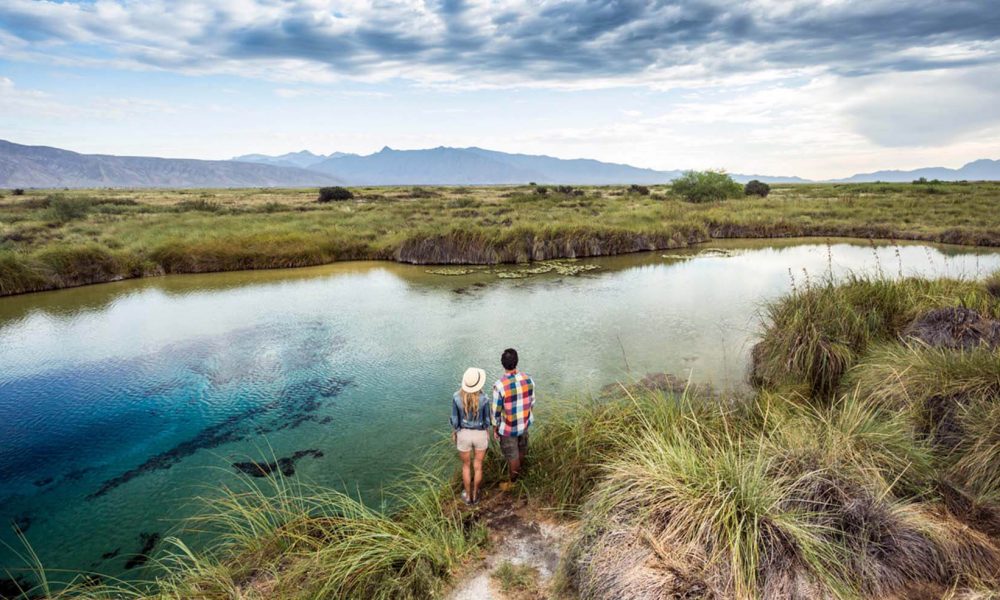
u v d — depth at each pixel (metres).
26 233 25.86
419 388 9.16
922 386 5.56
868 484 3.93
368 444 7.19
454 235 23.83
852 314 8.12
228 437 7.53
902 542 3.50
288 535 4.59
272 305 15.66
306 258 23.33
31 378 9.95
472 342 11.59
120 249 21.81
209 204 47.59
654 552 3.41
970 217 29.92
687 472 3.96
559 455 5.58
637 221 31.08
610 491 4.07
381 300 16.14
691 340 11.23
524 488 5.40
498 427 5.42
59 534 5.45
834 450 4.23
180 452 7.12
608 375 9.25
